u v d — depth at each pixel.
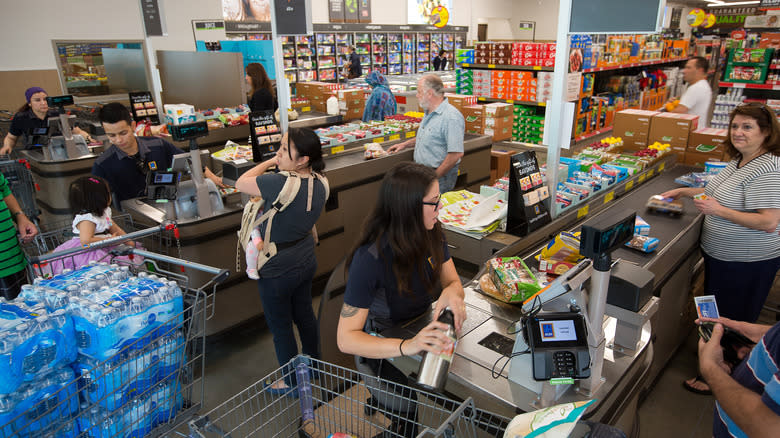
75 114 6.66
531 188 2.59
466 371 1.64
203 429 1.37
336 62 14.23
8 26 7.69
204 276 3.09
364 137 4.55
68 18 8.19
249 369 3.06
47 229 4.82
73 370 1.44
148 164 3.36
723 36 16.38
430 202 1.52
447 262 1.86
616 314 1.69
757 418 1.15
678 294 2.80
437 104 3.85
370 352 1.52
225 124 5.86
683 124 4.18
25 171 4.29
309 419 1.57
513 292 1.98
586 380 1.50
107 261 2.43
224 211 3.14
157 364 1.54
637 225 2.62
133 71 9.12
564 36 2.47
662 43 10.42
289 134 2.36
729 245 2.68
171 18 9.35
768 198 2.44
